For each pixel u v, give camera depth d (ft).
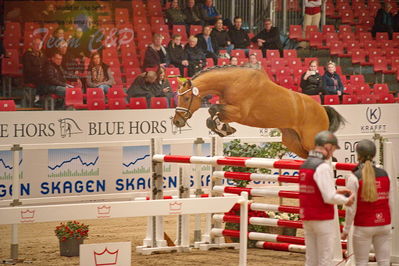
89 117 43.96
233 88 34.27
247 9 68.18
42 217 22.59
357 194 22.08
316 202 21.09
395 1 74.23
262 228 33.06
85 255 22.63
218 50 60.70
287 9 69.36
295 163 26.89
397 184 27.68
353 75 61.36
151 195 32.01
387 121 53.57
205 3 64.69
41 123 42.63
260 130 48.03
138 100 49.19
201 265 28.71
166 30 62.75
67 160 42.22
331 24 72.54
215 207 25.13
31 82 51.29
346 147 47.65
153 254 31.37
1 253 31.50
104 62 56.13
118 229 37.52
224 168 34.17
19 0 54.65
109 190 43.14
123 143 33.55
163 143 32.94
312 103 36.22
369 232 22.11
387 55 68.80
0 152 40.78
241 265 25.39
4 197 41.04
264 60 61.11
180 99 34.47
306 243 21.90
